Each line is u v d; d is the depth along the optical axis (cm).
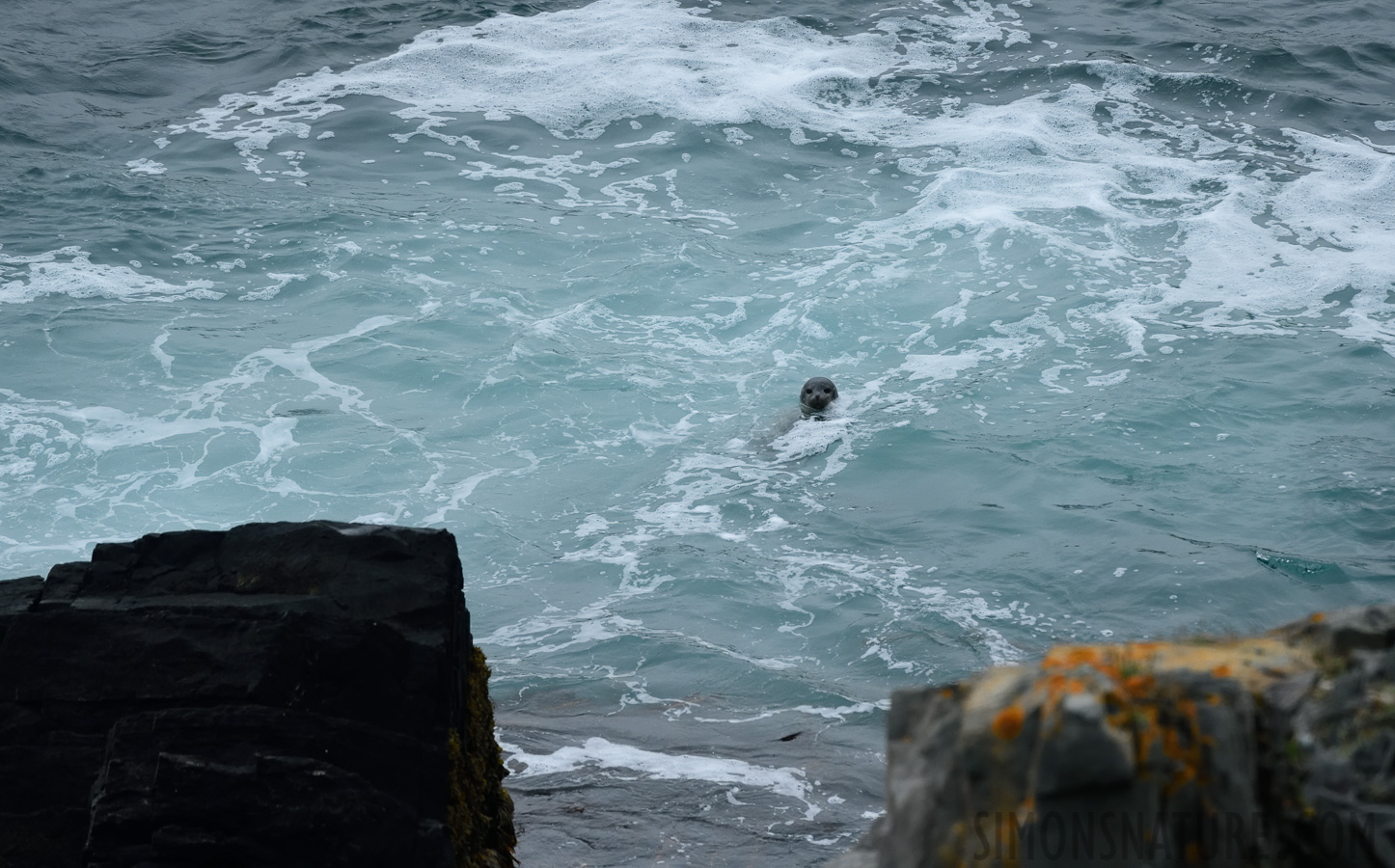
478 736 2569
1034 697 1230
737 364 6938
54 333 6969
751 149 9725
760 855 2894
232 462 5784
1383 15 12119
